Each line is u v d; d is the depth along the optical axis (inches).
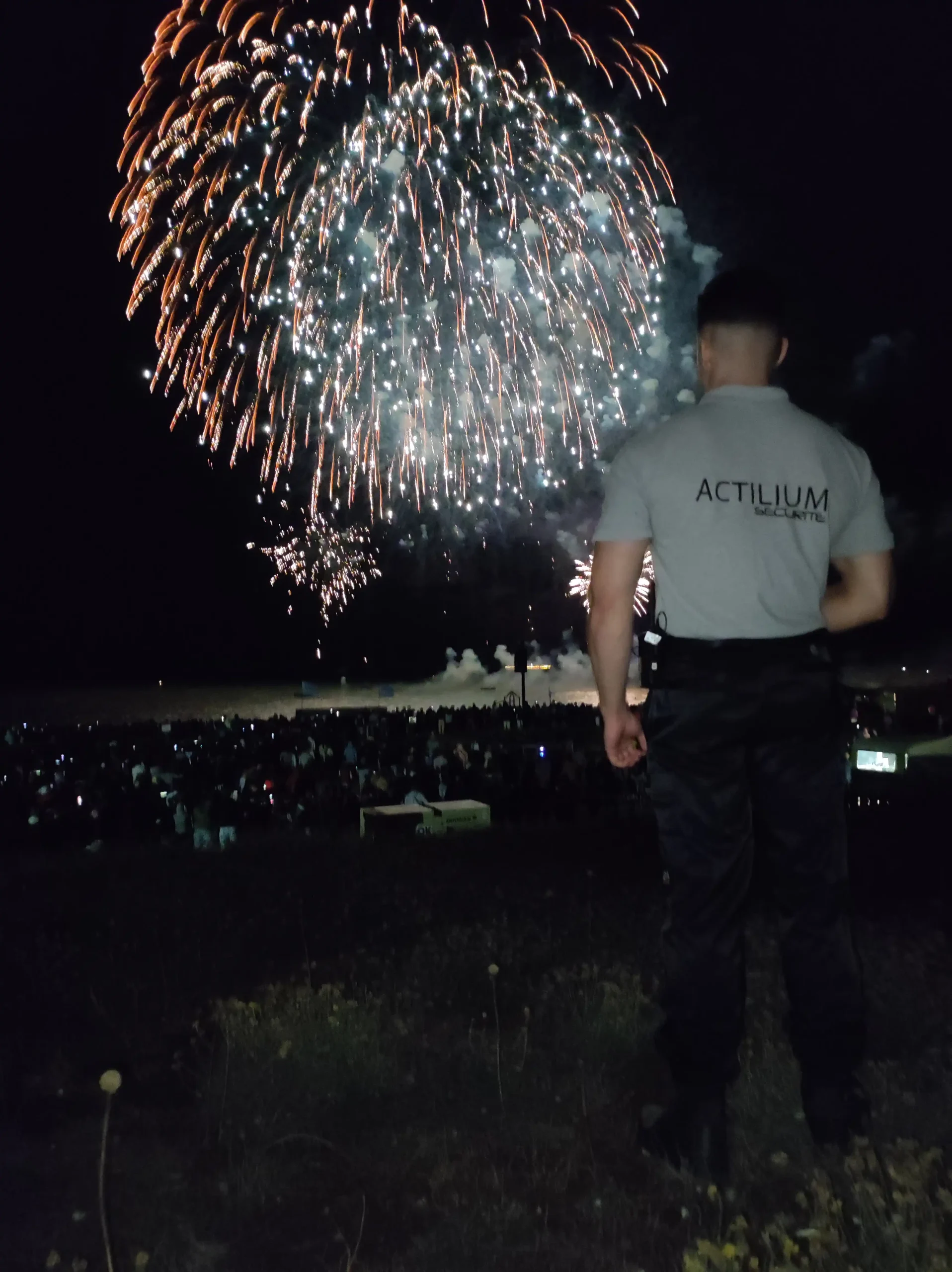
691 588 125.0
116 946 273.0
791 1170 129.0
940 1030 178.5
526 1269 116.6
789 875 127.5
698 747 124.4
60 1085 179.5
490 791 698.8
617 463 129.7
